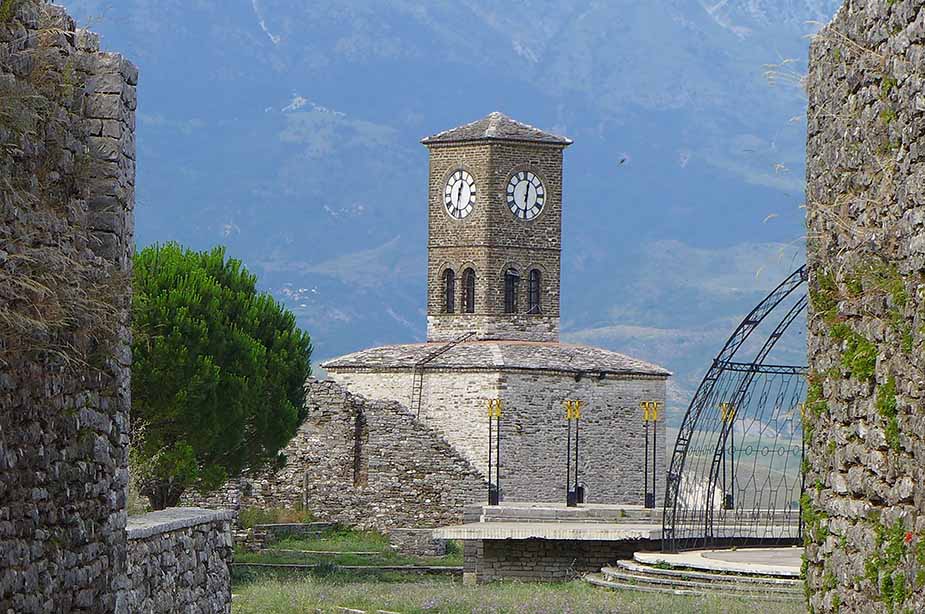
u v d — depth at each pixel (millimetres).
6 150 20438
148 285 69250
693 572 49812
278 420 79000
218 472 72688
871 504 19953
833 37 21578
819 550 21625
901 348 19109
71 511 22641
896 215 19312
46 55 22156
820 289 21719
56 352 21547
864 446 20172
